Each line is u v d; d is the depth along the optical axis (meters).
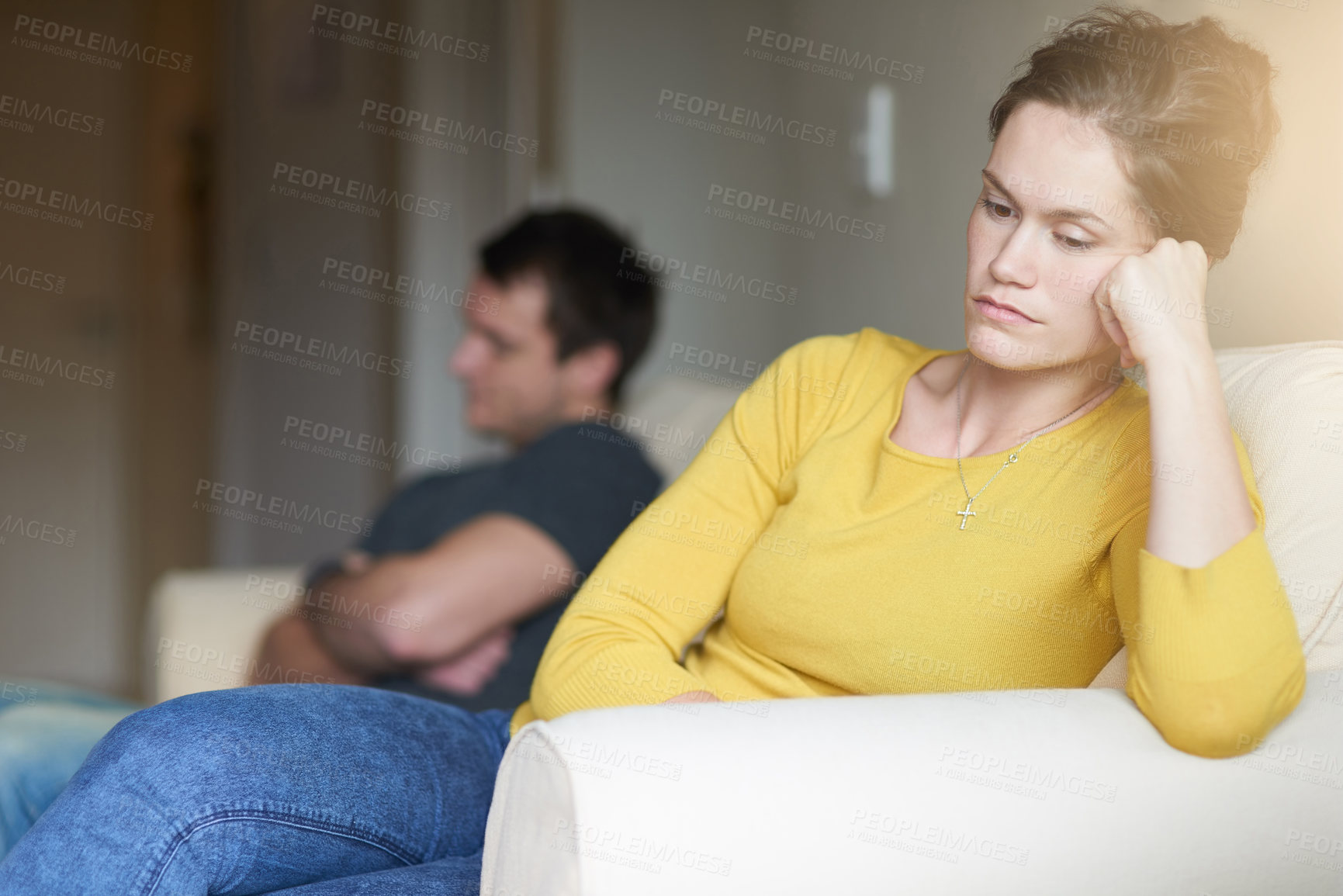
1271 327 1.51
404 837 0.94
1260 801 0.82
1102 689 0.88
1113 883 0.77
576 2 3.29
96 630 4.26
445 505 1.73
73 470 4.30
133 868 0.80
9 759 1.17
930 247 2.34
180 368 4.48
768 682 1.03
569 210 1.82
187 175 4.52
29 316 4.29
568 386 1.82
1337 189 1.43
